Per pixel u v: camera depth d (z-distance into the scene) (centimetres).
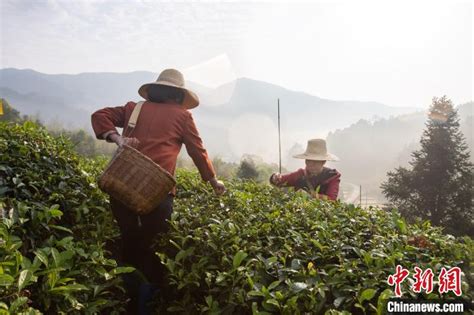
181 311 324
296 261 302
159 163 358
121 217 349
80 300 260
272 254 313
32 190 379
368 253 315
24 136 473
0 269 210
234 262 289
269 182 620
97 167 528
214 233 332
